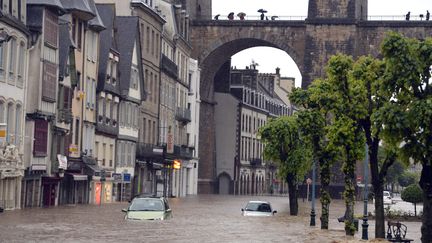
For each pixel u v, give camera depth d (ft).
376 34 550.36
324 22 550.36
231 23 571.28
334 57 197.36
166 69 479.82
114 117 386.52
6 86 261.24
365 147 205.46
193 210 323.37
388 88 168.04
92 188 352.28
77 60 330.34
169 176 493.77
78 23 331.36
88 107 348.59
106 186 372.38
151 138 455.22
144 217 221.87
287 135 315.58
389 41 166.61
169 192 494.18
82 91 337.11
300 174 316.19
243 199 499.92
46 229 186.80
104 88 364.38
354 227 204.54
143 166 435.94
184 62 542.98
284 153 316.60
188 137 557.74
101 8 380.78
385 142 175.42
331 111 201.16
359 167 552.41
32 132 283.79
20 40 271.90
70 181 328.29
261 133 321.11
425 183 166.61
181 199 463.01
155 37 457.27
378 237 192.34
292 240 184.03
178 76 522.88
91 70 350.84
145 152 435.53
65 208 289.12
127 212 225.76
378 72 193.98
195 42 577.43
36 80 284.20
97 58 358.43
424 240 166.20
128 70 399.44
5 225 195.83
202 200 453.99
